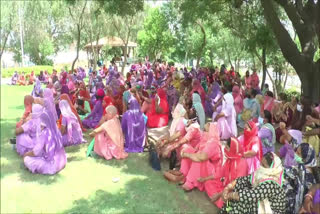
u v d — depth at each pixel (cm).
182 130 618
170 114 1070
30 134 657
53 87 1145
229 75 1630
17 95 1549
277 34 1133
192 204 508
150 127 959
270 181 393
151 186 562
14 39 3534
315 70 1099
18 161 642
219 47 3359
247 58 3183
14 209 464
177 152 624
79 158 685
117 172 620
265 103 973
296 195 426
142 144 735
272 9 1122
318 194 371
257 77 1538
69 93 1081
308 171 437
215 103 1035
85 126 900
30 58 4072
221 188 511
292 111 907
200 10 1512
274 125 918
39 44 3669
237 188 425
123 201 507
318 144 625
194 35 3559
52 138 593
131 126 723
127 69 3416
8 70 2734
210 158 531
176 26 3325
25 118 682
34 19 2900
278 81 2267
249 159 523
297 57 1115
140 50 4284
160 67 2092
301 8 1162
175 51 4562
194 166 538
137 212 477
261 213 394
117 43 3650
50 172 592
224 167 510
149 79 1515
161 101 960
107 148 679
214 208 499
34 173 592
